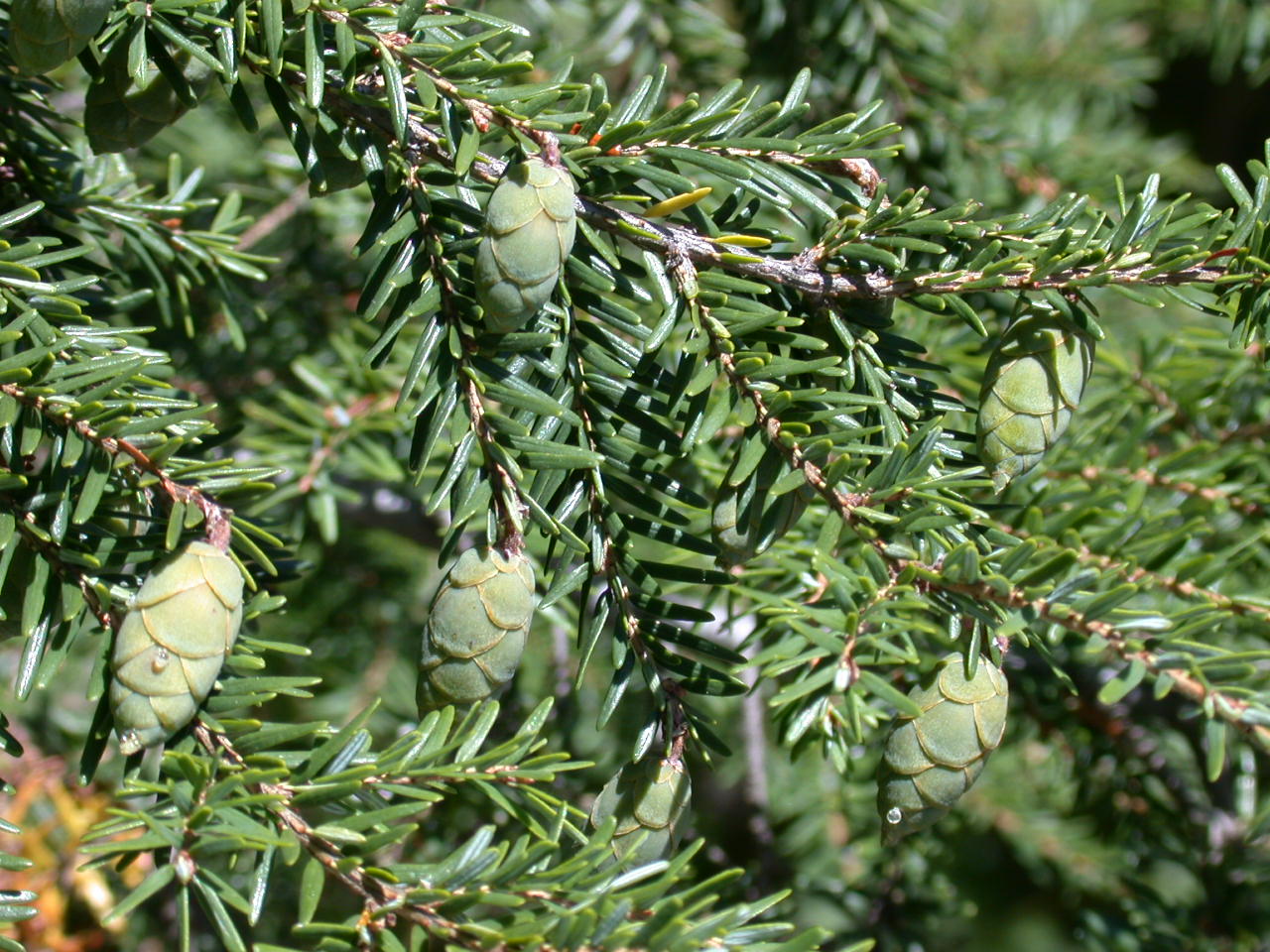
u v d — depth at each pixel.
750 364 0.54
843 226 0.55
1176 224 0.55
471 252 0.54
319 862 0.53
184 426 0.55
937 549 0.55
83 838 0.52
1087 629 0.54
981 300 0.69
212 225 0.63
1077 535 0.56
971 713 0.53
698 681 0.55
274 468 0.54
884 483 0.54
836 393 0.54
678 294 0.55
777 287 0.56
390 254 0.54
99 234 0.60
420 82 0.54
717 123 0.55
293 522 0.71
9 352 0.56
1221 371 0.66
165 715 0.52
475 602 0.53
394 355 0.71
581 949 0.52
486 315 0.53
